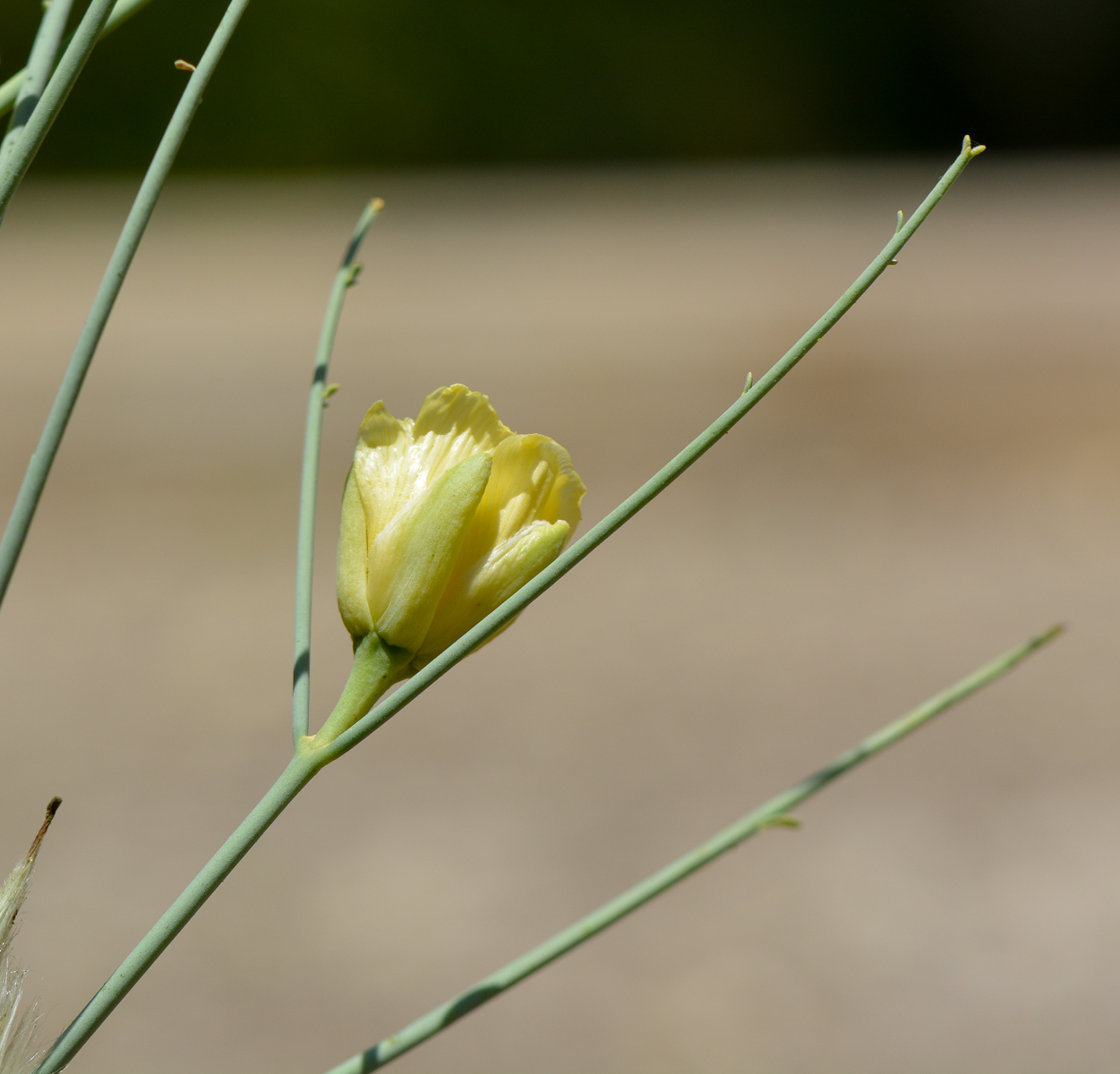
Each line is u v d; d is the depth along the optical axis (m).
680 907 0.93
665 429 1.89
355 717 0.32
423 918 0.91
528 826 1.02
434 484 0.32
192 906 0.31
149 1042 0.78
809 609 1.39
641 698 1.22
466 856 0.98
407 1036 0.32
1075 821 1.01
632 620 1.38
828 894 0.94
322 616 1.40
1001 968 0.85
